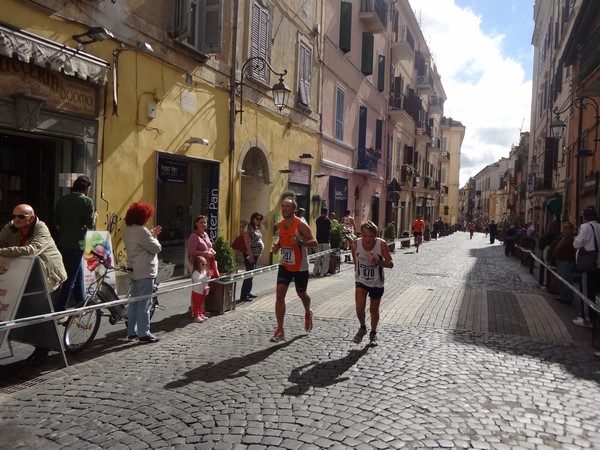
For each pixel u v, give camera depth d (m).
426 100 44.12
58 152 7.77
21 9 6.52
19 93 6.53
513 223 48.97
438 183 55.56
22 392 4.53
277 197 15.09
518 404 4.43
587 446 3.65
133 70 8.79
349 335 6.76
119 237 8.64
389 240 24.81
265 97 13.91
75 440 3.63
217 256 8.28
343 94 20.83
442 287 11.44
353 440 3.63
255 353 5.84
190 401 4.35
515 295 10.52
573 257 9.59
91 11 7.66
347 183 22.16
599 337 6.77
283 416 4.04
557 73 24.20
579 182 16.94
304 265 6.55
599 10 13.84
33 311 5.09
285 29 14.91
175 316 7.74
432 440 3.66
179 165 10.58
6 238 5.34
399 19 31.11
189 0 9.76
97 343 6.14
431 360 5.69
